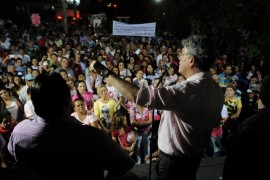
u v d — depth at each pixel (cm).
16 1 2888
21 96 665
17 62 946
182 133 206
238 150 190
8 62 1018
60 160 168
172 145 212
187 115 199
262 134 182
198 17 1302
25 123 178
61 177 172
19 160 177
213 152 580
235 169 192
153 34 1114
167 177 220
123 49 1281
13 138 178
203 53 201
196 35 211
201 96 197
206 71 207
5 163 254
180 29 1540
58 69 879
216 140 579
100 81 754
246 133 188
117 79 198
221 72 971
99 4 3184
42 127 170
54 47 1220
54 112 171
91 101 645
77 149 167
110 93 696
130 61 1041
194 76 205
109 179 183
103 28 2217
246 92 857
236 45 946
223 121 592
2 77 804
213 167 435
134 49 1334
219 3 1065
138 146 584
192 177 228
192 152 212
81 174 172
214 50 210
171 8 1423
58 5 3222
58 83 172
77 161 169
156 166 228
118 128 568
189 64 206
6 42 1368
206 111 202
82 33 1845
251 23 820
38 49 1309
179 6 1373
